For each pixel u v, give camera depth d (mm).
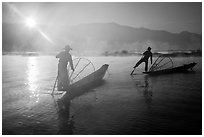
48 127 4730
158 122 4875
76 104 6488
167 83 9641
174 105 6160
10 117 5414
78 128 4633
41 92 8281
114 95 7539
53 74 13836
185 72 13391
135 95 7477
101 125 4766
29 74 13867
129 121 4969
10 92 8289
